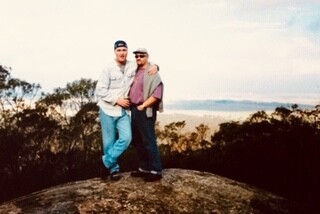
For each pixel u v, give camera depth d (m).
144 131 4.89
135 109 4.88
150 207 4.66
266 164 16.91
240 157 18.80
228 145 21.95
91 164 27.36
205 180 5.62
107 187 5.07
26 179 26.30
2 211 4.80
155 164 5.12
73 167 27.59
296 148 19.12
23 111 29.86
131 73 4.84
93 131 29.84
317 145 19.44
